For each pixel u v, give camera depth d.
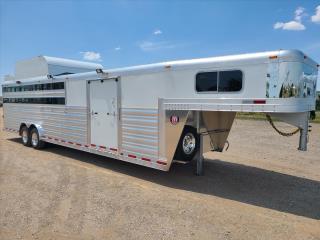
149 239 3.38
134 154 5.74
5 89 10.66
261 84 4.11
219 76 4.46
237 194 4.96
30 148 9.21
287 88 3.96
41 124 8.75
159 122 5.23
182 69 4.85
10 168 6.56
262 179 5.86
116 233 3.51
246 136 11.97
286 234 3.54
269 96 4.06
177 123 4.99
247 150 8.91
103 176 5.93
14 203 4.43
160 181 5.64
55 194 4.83
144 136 5.50
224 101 4.43
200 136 5.83
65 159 7.56
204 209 4.27
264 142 10.43
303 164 7.16
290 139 11.16
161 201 4.56
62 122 7.78
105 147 6.45
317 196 4.91
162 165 5.21
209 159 7.61
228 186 5.38
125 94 5.82
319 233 3.58
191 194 4.92
